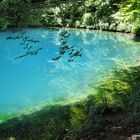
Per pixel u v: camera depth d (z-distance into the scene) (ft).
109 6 71.77
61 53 16.69
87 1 19.70
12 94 38.88
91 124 16.17
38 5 16.49
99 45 61.11
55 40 64.75
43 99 35.06
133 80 22.30
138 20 68.13
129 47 58.44
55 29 17.78
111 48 58.34
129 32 71.41
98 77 41.01
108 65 47.29
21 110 31.89
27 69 49.52
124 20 70.23
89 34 71.46
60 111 23.58
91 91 33.53
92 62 49.65
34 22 15.94
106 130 15.34
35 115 24.06
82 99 28.55
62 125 18.70
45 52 57.00
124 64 36.37
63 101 31.99
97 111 18.45
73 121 18.34
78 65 48.42
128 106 18.34
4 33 61.62
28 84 42.50
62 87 38.73
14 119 24.16
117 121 16.31
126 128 14.84
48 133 18.19
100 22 74.69
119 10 70.13
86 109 20.43
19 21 15.56
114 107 18.74
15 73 48.16
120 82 21.80
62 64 49.57
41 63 51.52
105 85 23.32
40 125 20.88
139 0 61.11
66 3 18.28
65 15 18.48
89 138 15.03
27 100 35.63
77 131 16.14
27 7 15.53
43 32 70.64
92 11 74.69
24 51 59.67
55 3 17.83
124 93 20.22
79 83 39.50
